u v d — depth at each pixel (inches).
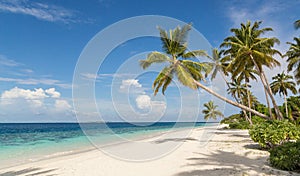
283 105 1560.0
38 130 2068.2
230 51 1026.1
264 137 515.5
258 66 860.0
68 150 705.6
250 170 331.6
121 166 410.0
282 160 334.3
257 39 868.0
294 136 488.4
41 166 452.4
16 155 623.5
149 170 368.5
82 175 357.1
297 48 1030.4
